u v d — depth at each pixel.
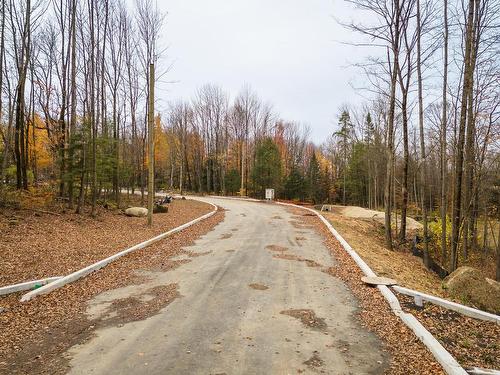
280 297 7.11
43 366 4.49
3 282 7.67
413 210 36.84
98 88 20.98
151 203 16.42
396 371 4.36
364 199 49.19
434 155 30.44
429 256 15.77
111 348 4.95
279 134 54.91
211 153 54.59
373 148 39.16
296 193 48.22
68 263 9.34
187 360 4.59
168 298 7.06
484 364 4.66
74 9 16.77
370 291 7.62
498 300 9.30
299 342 5.12
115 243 12.23
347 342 5.14
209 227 16.86
